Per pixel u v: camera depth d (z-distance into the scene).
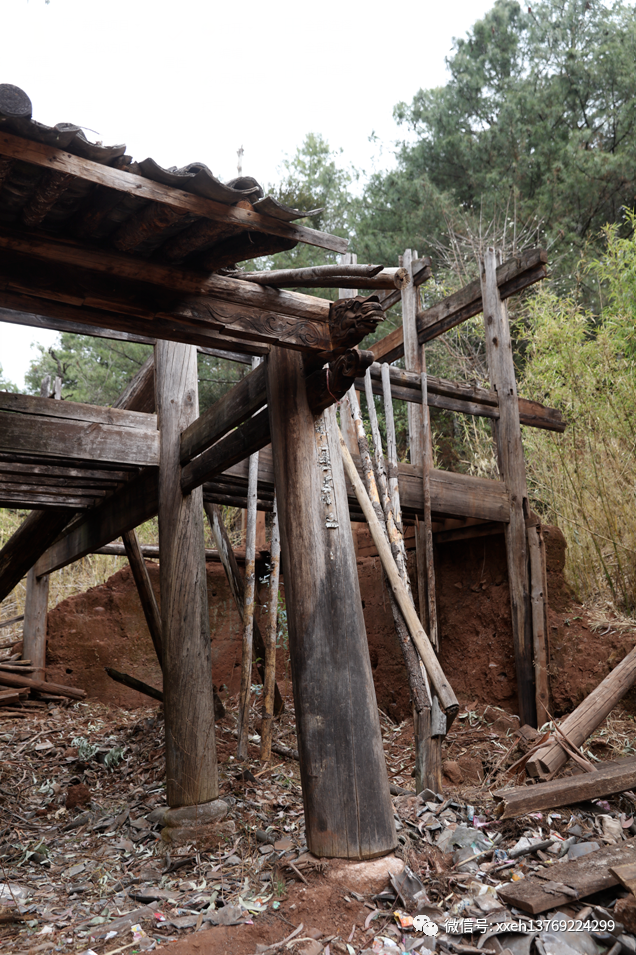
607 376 6.28
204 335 3.06
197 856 3.51
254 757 4.96
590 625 5.08
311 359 3.19
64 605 7.66
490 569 5.61
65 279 2.61
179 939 2.52
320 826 2.86
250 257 2.68
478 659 5.55
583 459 6.11
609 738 4.41
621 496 5.64
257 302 2.94
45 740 6.24
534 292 10.04
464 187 12.66
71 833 4.24
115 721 6.83
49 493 5.07
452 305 5.70
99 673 7.49
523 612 5.11
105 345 13.68
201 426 4.14
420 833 3.22
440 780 3.85
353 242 12.30
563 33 12.73
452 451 9.57
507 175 11.99
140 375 5.17
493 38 13.07
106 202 2.27
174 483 4.39
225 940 2.51
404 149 13.29
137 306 2.73
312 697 2.96
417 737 3.90
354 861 2.82
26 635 7.50
